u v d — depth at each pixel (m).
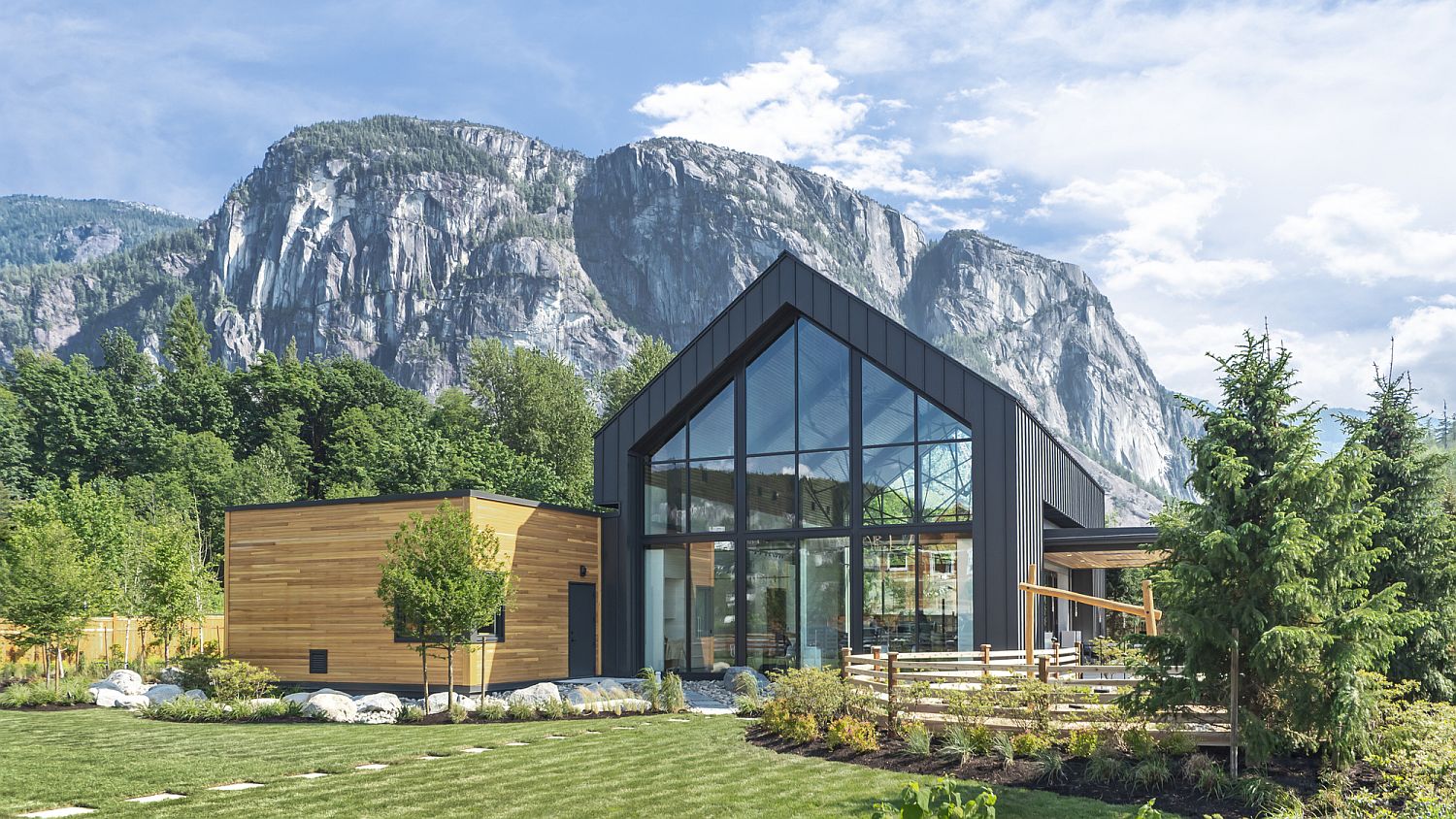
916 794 5.90
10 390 74.50
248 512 23.09
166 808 9.84
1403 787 9.43
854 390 22.94
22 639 23.12
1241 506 11.19
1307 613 10.89
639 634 24.38
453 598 17.55
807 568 22.98
